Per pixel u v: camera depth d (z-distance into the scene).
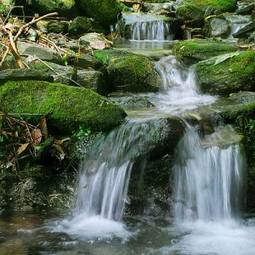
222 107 5.77
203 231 4.79
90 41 8.04
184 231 4.75
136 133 5.07
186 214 5.03
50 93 5.32
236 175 5.11
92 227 4.74
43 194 5.11
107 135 5.24
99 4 9.54
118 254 4.24
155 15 10.17
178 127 5.12
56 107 5.25
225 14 10.20
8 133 5.20
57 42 7.64
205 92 6.60
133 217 4.96
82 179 5.14
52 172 5.23
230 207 5.11
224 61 6.62
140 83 6.62
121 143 5.10
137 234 4.63
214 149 5.12
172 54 7.52
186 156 5.13
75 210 5.02
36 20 6.61
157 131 5.03
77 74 6.13
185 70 6.97
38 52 6.44
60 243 4.39
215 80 6.54
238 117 5.55
